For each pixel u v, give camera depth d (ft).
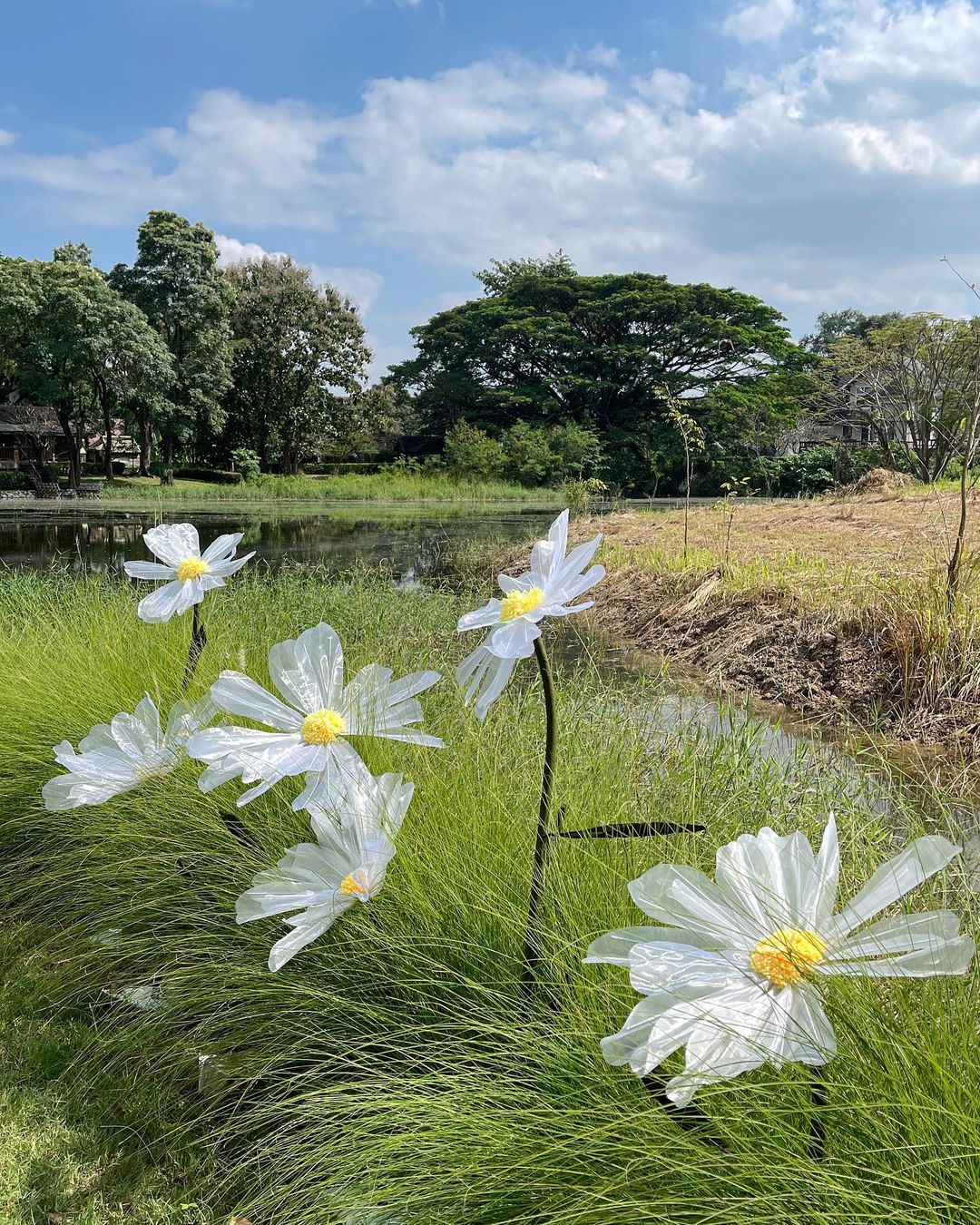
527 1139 4.72
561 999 5.59
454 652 18.24
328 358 166.61
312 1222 5.40
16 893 9.40
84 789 7.21
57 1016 8.02
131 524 74.38
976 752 15.99
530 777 8.64
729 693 20.26
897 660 19.30
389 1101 5.44
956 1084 3.95
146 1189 6.15
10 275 129.08
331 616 23.17
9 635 16.11
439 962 6.53
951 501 43.68
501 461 147.33
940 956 3.31
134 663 11.88
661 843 6.93
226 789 8.87
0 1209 5.96
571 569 4.61
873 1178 3.85
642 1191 4.26
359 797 5.52
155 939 8.20
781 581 26.07
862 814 10.25
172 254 145.59
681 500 113.39
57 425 157.07
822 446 152.35
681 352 168.55
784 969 3.50
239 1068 6.89
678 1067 4.29
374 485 143.02
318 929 5.11
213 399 154.51
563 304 176.35
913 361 77.97
